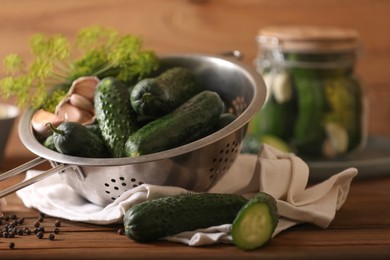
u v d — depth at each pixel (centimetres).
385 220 73
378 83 119
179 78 79
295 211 69
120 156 70
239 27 118
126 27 117
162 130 69
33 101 79
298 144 98
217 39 118
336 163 93
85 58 81
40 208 75
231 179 79
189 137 70
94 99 76
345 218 73
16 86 79
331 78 97
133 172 69
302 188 74
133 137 69
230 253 62
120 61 81
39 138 77
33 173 81
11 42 117
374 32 118
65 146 69
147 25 117
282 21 118
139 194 68
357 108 98
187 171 70
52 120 76
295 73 98
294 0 118
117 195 72
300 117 97
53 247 64
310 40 96
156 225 64
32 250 64
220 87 84
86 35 84
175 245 64
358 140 99
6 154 103
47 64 79
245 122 70
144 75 83
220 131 69
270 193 71
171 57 86
